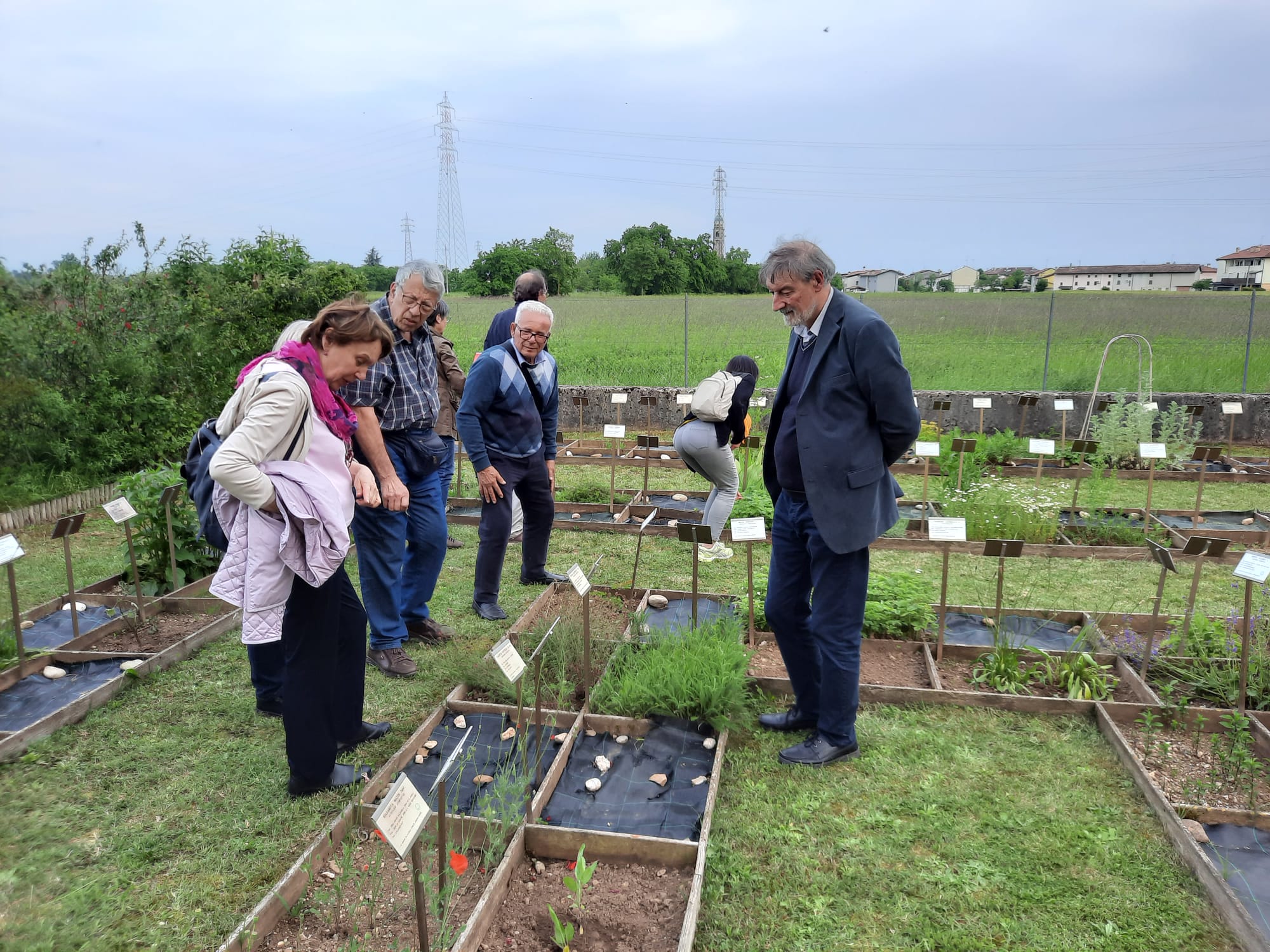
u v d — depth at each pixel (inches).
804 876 106.7
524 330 182.9
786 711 146.9
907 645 174.9
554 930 94.0
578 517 285.9
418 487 167.0
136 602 191.9
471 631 182.5
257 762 129.6
